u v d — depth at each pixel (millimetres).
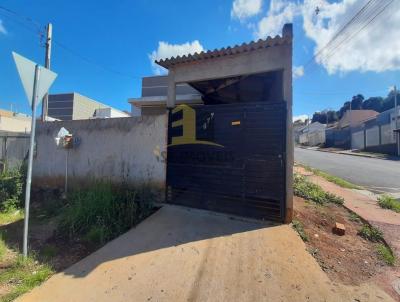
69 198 6703
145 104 9820
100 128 6961
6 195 6824
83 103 24141
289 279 3289
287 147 4988
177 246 4156
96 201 5430
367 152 30938
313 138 54406
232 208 5430
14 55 3670
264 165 5145
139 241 4375
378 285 3314
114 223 5020
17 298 2998
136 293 3076
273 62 5160
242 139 5348
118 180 6668
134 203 5648
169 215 5430
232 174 5449
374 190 9766
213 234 4543
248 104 5305
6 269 3662
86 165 7094
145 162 6406
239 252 3920
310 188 7777
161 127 6254
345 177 12891
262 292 3055
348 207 6414
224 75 5641
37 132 7840
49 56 11242
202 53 5543
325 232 4887
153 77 10875
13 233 5059
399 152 26469
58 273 3529
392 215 5973
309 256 3838
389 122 28500
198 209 5730
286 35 4832
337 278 3406
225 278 3316
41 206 6809
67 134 7035
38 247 4414
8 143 8492
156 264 3668
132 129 6566
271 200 5066
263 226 4832
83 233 4863
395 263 3900
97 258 3879
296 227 4781
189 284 3213
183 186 5973
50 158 7617
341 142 41250
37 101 3947
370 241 4668
